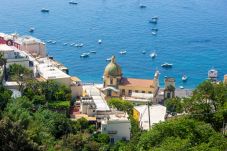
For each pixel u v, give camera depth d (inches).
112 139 7032.5
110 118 7263.8
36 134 4603.8
